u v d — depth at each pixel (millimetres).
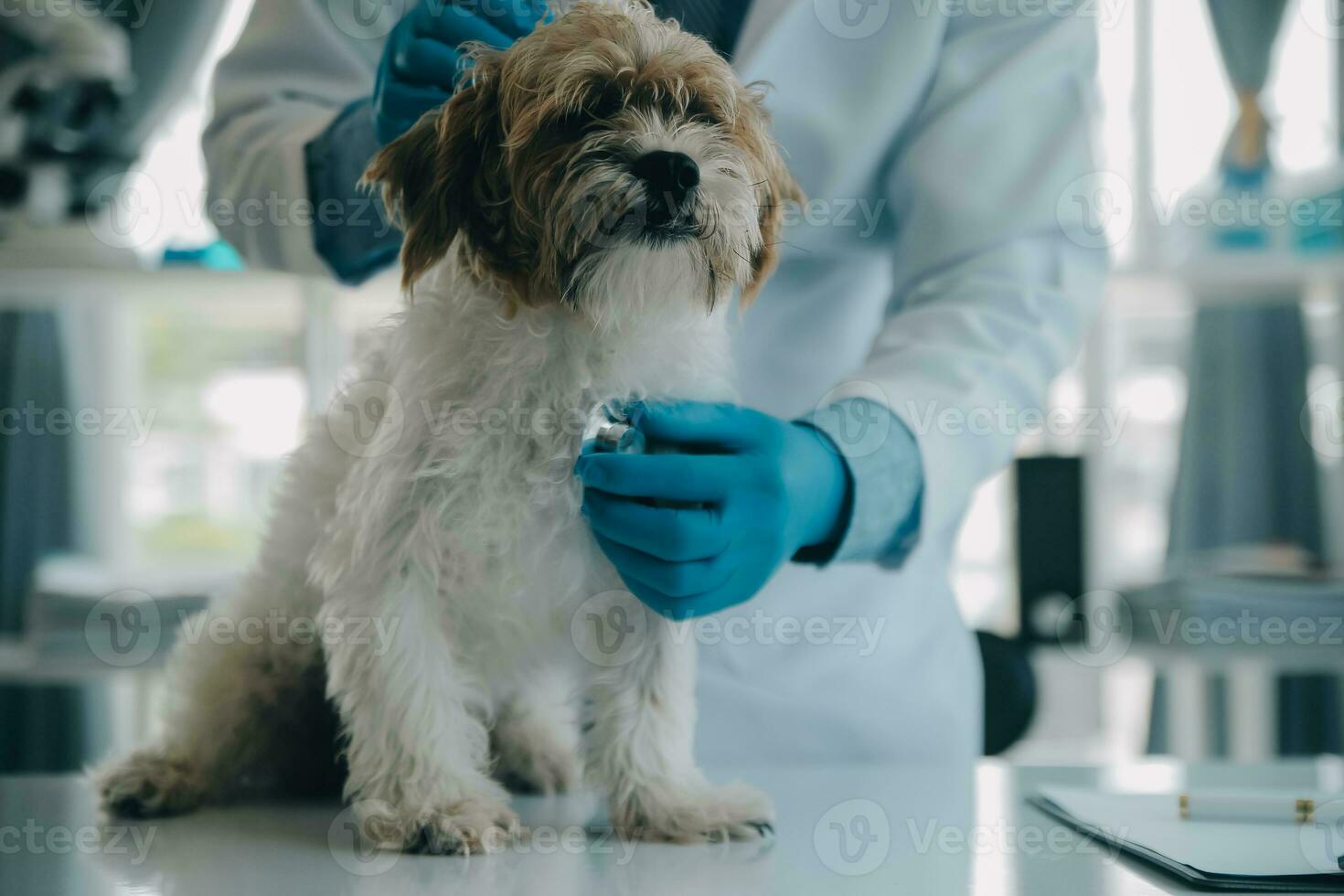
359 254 1494
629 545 1036
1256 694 3701
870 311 1762
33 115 2789
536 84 1112
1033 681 2135
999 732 2084
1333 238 2951
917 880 863
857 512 1182
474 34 1210
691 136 1138
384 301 2867
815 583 1641
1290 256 2912
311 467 1316
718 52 1301
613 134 1104
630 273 1102
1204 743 3762
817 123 1587
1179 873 840
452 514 1104
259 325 3707
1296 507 3609
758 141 1238
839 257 1715
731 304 1287
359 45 1757
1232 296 3377
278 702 1354
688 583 1027
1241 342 3635
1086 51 1681
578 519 1134
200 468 3711
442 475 1095
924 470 1259
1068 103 1615
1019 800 1209
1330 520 3629
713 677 1594
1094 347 3133
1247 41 3252
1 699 3551
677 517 1011
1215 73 3301
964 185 1547
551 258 1103
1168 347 3924
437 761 1070
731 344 1459
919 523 1266
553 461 1123
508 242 1126
